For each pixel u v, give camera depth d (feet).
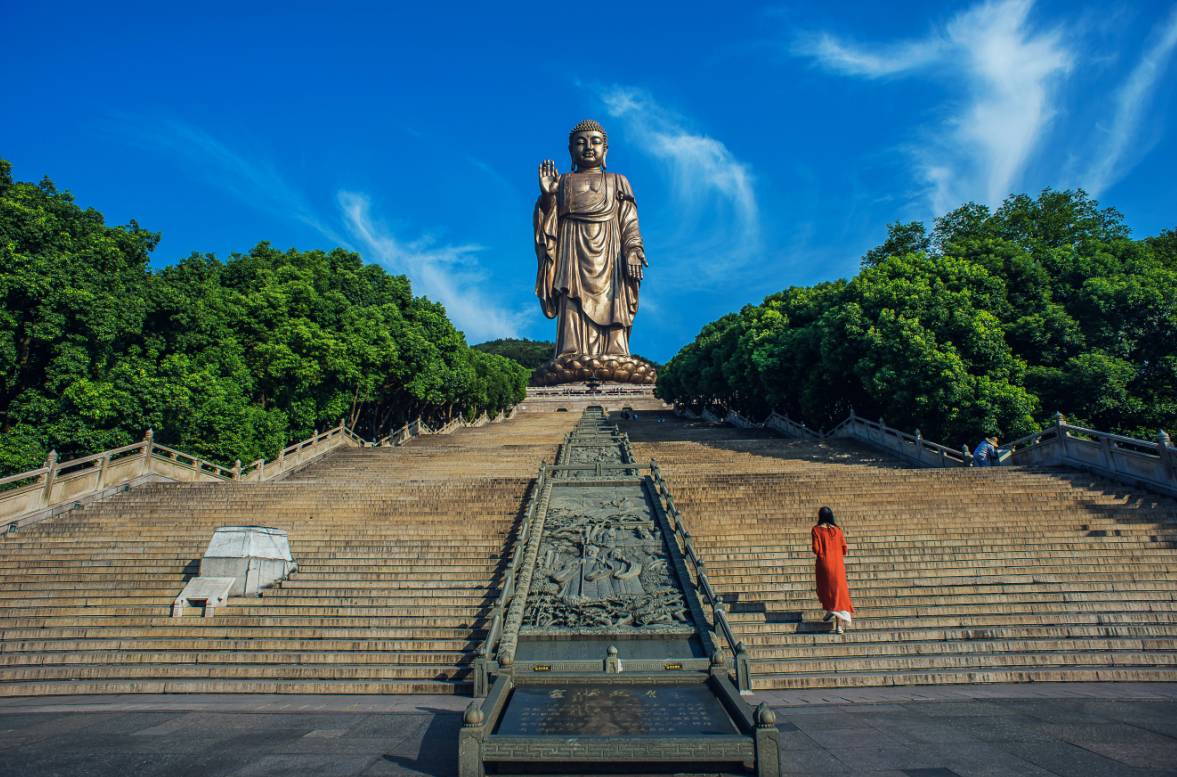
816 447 110.01
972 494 69.10
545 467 75.56
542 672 32.60
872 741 27.84
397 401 157.07
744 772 23.16
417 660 43.32
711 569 54.03
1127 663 41.19
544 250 282.97
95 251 79.97
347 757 26.81
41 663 44.01
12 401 73.82
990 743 27.30
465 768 22.75
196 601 50.49
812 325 121.39
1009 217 132.77
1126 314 95.86
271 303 114.83
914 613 47.09
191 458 88.43
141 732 30.71
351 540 61.52
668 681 32.19
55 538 63.31
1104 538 56.39
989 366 94.89
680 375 197.67
